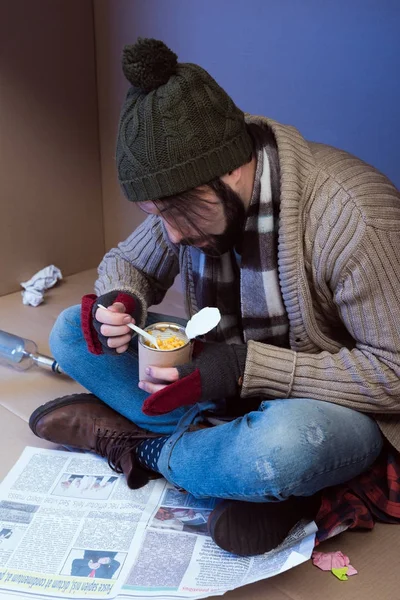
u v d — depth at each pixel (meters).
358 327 1.15
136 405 1.42
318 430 1.11
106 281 1.44
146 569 1.13
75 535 1.21
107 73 2.30
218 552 1.17
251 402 1.38
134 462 1.36
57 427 1.43
